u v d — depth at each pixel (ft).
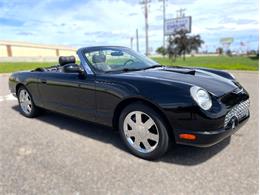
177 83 8.18
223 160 8.76
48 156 9.37
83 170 8.29
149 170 8.22
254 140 10.43
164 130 8.28
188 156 9.14
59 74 11.76
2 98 21.01
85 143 10.59
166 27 121.60
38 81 13.04
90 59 10.61
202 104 7.59
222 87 8.80
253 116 13.79
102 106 9.89
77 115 11.22
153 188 7.21
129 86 8.81
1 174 8.15
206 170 8.13
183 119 7.73
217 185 7.27
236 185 7.23
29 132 12.11
